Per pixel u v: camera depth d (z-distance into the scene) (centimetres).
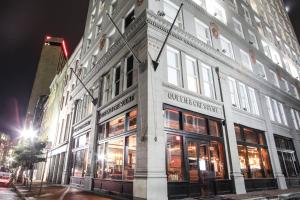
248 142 1552
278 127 1992
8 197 1141
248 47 2123
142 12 1260
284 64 2839
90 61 2186
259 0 3253
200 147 1184
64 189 1479
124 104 1248
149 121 979
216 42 1686
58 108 3212
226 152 1312
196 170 1108
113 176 1230
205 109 1298
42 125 4538
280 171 1680
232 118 1454
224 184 1199
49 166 2667
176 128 1110
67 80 3147
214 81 1482
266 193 1220
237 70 1733
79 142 1944
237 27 2220
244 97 1758
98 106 1633
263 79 2030
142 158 941
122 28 1603
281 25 3619
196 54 1431
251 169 1485
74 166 1916
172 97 1141
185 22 1477
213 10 1944
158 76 1110
